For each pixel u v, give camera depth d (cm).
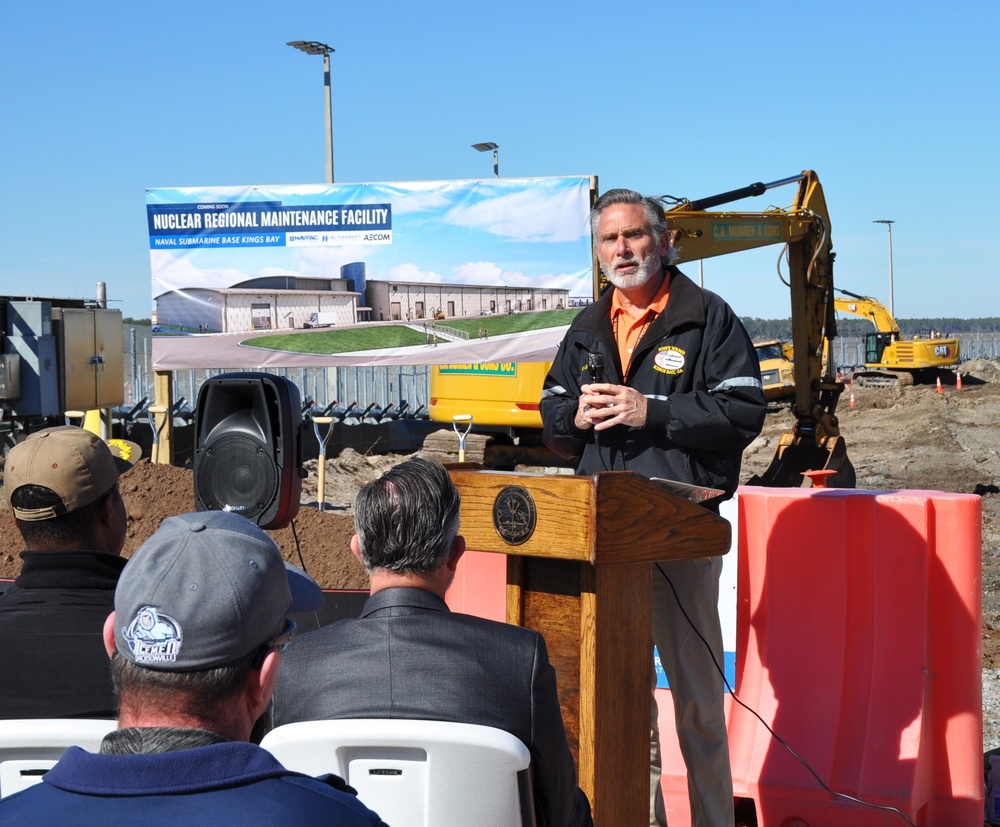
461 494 293
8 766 205
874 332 4631
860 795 397
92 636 247
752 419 344
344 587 679
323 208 1139
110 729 204
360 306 1146
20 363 1387
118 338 1585
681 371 351
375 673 224
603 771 282
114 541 278
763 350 3547
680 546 290
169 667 146
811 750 412
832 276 1355
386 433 2189
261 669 156
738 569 440
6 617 249
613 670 285
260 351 1159
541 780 226
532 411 1608
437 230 1129
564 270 1119
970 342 9688
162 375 1206
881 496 414
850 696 415
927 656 403
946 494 415
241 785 139
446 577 242
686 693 356
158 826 133
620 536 273
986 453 2300
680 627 352
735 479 360
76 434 272
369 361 1151
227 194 1147
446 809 199
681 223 1234
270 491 329
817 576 426
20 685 242
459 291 1134
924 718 400
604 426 343
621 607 287
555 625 295
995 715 564
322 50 2327
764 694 430
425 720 207
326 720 206
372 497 237
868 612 417
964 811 402
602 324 369
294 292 1150
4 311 1391
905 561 406
